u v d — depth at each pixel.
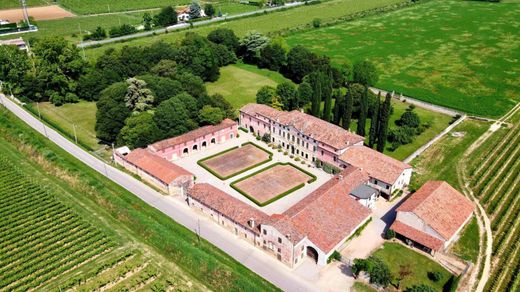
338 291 79.38
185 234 92.12
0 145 128.62
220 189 109.88
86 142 132.88
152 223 94.12
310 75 159.00
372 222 98.06
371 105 144.88
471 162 121.00
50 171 114.69
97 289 79.12
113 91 133.50
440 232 87.69
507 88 171.12
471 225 96.69
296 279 82.00
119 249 88.38
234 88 176.12
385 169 106.81
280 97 150.12
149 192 108.12
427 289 74.62
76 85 162.00
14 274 81.81
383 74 187.50
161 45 177.25
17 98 162.62
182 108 129.38
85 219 96.81
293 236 83.19
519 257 87.50
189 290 78.88
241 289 77.50
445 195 97.12
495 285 80.69
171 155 123.00
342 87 172.12
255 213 92.94
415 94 166.62
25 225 94.25
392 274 83.00
